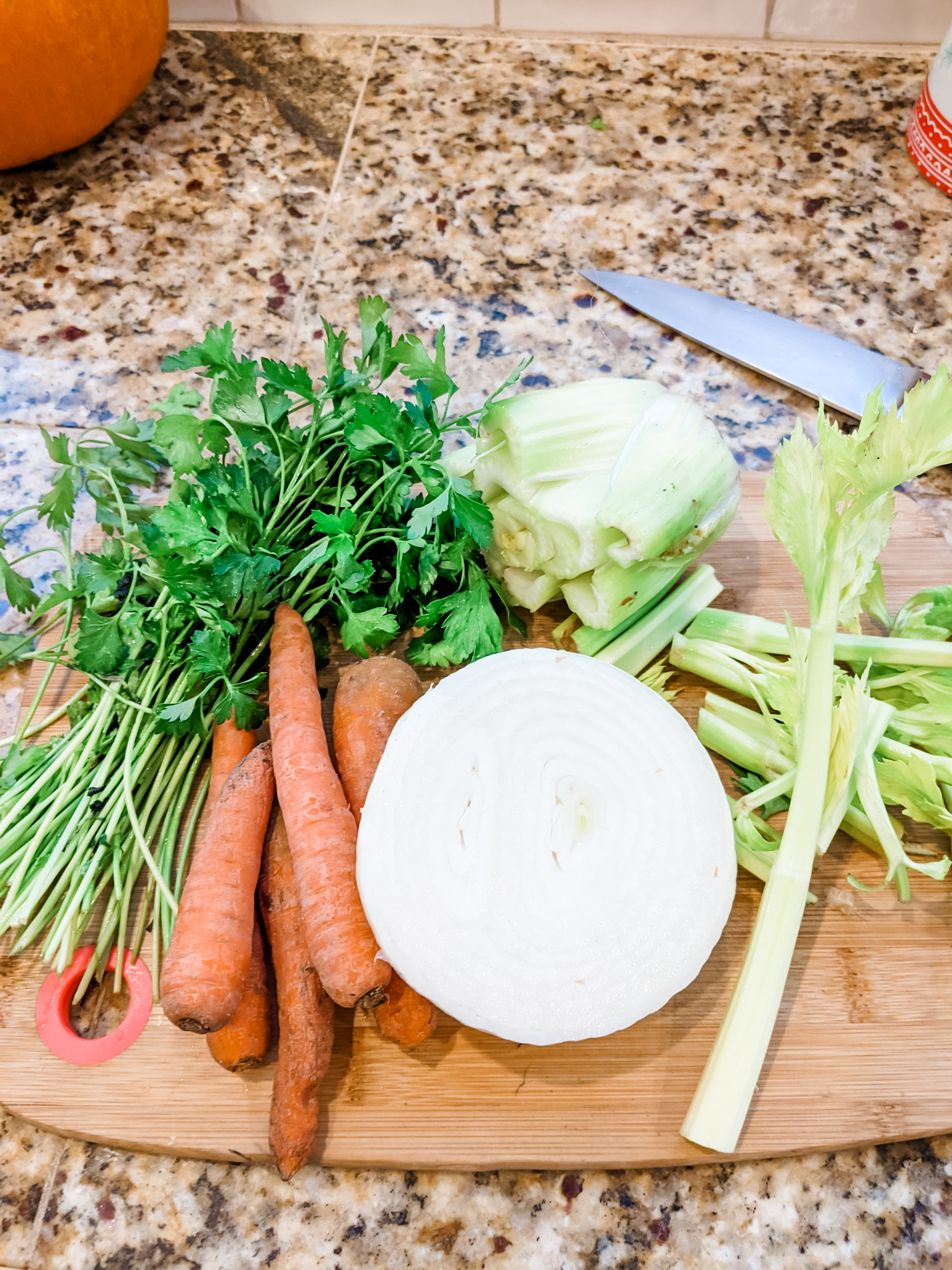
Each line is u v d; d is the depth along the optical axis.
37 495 1.50
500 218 1.85
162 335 1.68
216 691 1.20
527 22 2.16
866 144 1.94
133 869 1.08
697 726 1.23
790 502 1.06
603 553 1.17
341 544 1.12
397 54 2.14
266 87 2.07
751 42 2.14
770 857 1.05
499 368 1.64
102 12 1.66
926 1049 1.00
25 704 1.25
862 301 1.70
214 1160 0.97
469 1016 0.94
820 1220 0.94
